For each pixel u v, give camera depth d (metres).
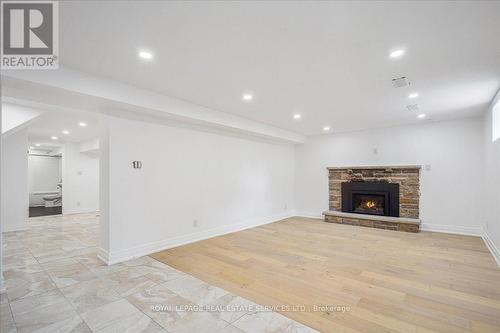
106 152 3.46
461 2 1.60
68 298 2.43
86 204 8.24
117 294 2.51
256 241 4.50
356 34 1.99
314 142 6.96
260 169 6.11
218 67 2.61
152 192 3.88
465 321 2.04
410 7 1.65
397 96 3.56
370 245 4.21
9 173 5.46
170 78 2.90
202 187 4.67
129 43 2.12
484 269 3.13
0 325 1.99
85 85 2.71
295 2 1.60
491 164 3.92
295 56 2.37
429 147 5.29
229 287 2.68
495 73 2.73
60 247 4.15
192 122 4.26
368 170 6.01
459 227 4.96
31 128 5.65
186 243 4.33
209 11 1.70
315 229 5.46
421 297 2.44
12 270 3.15
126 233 3.55
